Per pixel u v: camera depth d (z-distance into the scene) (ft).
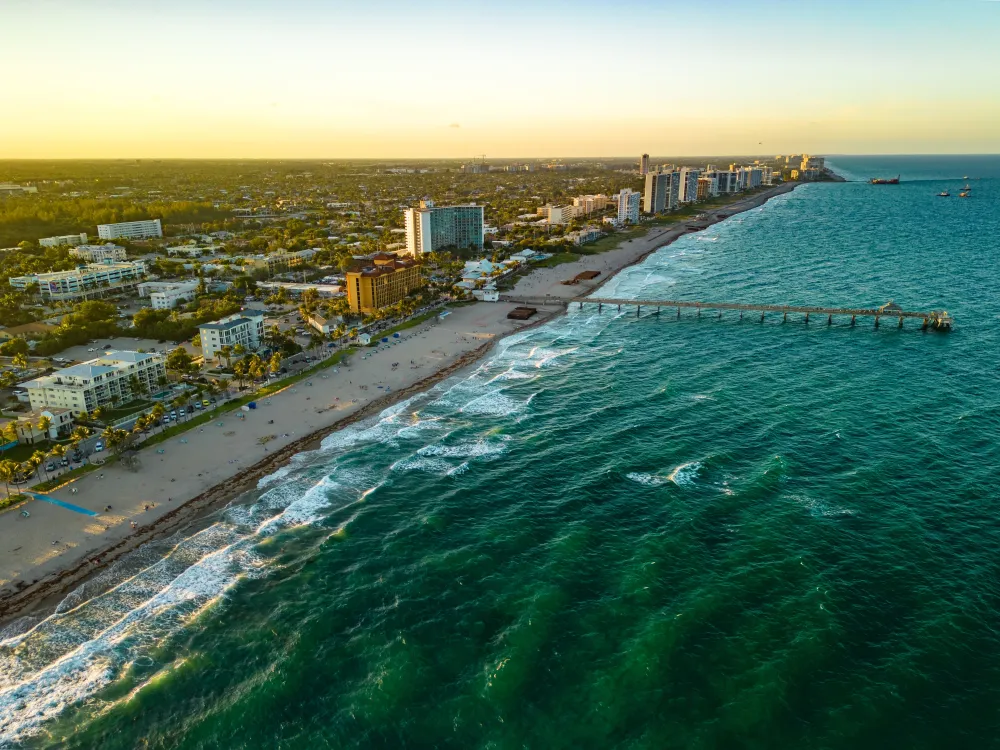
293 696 277.44
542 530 383.65
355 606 327.26
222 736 260.83
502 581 340.59
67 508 415.03
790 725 253.44
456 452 482.28
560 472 447.83
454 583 340.80
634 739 250.98
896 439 472.03
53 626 318.86
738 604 314.96
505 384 620.08
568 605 320.70
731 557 348.79
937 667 276.00
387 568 354.33
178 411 551.59
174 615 324.80
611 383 611.47
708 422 513.45
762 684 270.87
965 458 440.86
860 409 526.57
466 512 405.18
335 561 361.30
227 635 311.47
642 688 272.51
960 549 349.00
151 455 484.74
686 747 246.88
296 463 474.90
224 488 440.86
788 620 303.89
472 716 264.11
